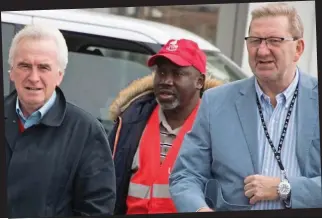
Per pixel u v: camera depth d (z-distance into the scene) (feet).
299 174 13.64
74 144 13.88
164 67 14.20
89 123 13.94
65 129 13.92
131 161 14.12
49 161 13.83
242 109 13.75
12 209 13.82
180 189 13.62
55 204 13.85
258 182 13.55
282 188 13.52
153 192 14.02
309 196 13.55
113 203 13.93
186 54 14.17
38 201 13.82
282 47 13.55
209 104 13.85
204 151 13.80
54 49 14.02
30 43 13.97
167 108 14.15
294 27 13.57
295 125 13.67
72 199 13.94
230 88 13.89
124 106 14.46
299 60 14.51
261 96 13.75
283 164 13.62
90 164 13.88
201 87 14.38
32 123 13.89
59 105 13.96
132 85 14.58
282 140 13.65
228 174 13.67
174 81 14.17
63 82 14.85
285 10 13.58
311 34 14.35
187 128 14.10
